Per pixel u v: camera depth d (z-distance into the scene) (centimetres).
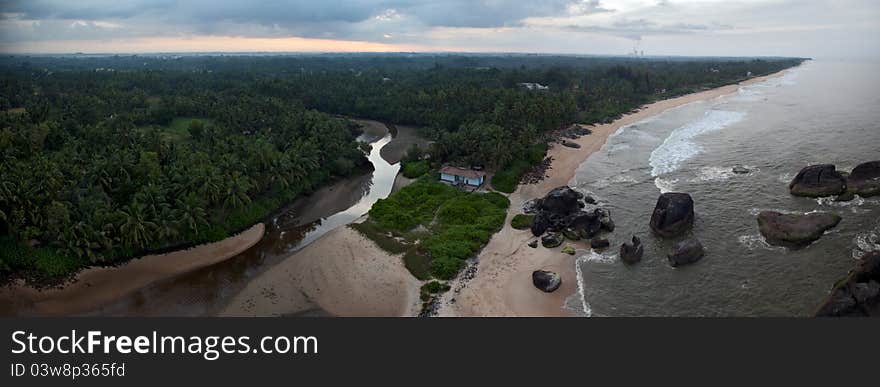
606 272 5441
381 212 7088
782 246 5703
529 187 8244
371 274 5531
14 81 13075
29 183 5738
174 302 5122
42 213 5594
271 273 5709
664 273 5359
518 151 9100
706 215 6644
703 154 9762
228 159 7381
